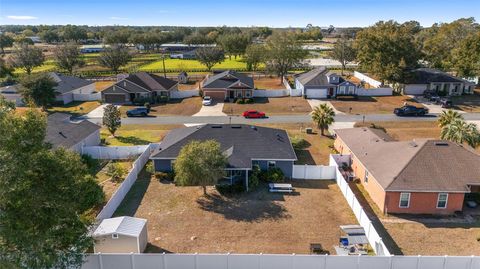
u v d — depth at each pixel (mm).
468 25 102500
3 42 168500
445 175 28719
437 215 28359
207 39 173625
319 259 20641
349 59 98500
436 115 56656
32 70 109062
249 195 31641
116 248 23188
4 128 15414
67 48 102938
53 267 17547
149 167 35656
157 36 170375
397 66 67500
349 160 37531
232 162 32656
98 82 90688
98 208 28453
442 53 91812
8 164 15203
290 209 29266
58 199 16578
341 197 31250
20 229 15203
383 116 56562
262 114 56562
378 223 27328
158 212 28875
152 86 68500
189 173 29312
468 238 25312
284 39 84750
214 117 57125
